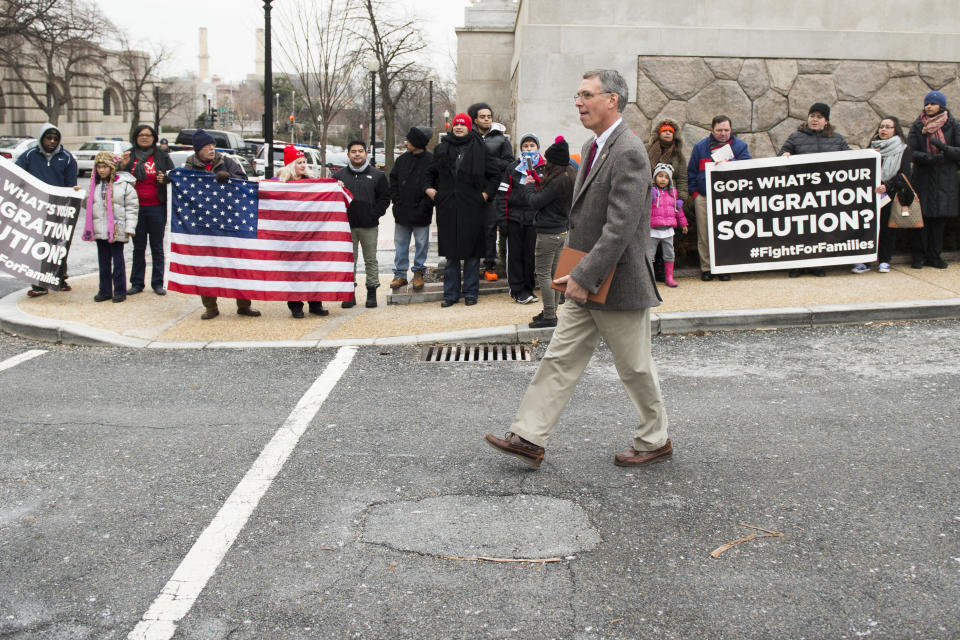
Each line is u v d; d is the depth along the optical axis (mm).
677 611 3240
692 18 10156
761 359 6672
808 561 3590
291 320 8359
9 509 4184
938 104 8750
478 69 15016
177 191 8180
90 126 59500
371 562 3639
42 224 9055
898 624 3127
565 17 10148
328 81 24734
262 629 3160
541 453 4500
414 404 5758
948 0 10297
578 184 4461
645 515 4047
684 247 9391
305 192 8266
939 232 9266
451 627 3156
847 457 4676
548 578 3490
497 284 9180
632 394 4543
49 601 3355
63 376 6590
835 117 10344
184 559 3672
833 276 9203
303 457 4824
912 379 6008
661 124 8828
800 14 10195
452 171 8305
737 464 4625
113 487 4438
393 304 9000
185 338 7715
